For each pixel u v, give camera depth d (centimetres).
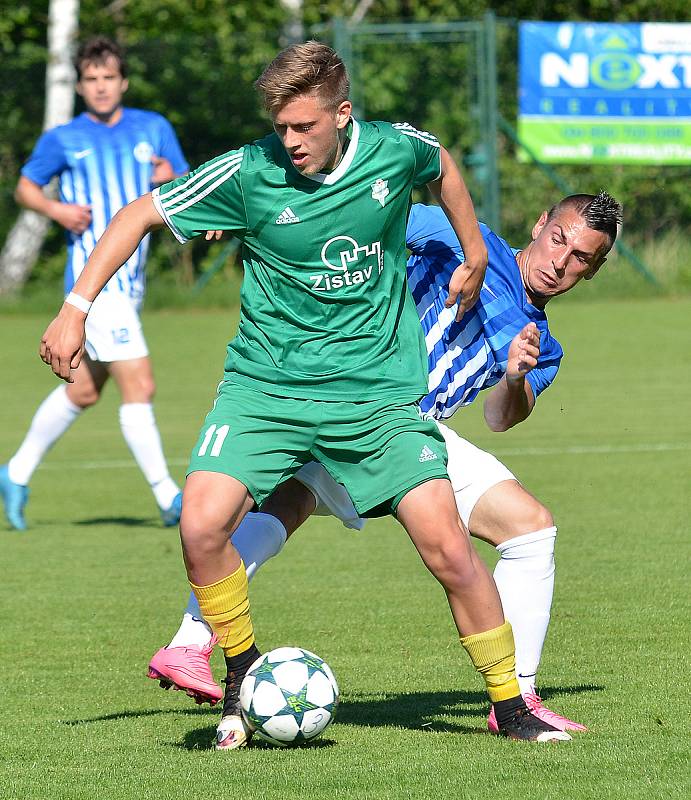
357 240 1398
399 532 2955
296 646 1920
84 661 1877
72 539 2891
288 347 1422
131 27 8669
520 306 1608
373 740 1438
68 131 3061
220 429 1416
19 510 3011
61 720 1577
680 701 1580
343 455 1424
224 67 7688
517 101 7806
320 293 1410
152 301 7575
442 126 7656
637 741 1398
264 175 1383
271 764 1351
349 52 7450
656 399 4991
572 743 1398
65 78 7638
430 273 1631
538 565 1511
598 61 7481
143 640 1998
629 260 7869
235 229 1420
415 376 1459
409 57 7600
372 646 1920
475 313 1603
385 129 1416
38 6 8700
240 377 1449
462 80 7631
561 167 7881
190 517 1385
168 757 1393
